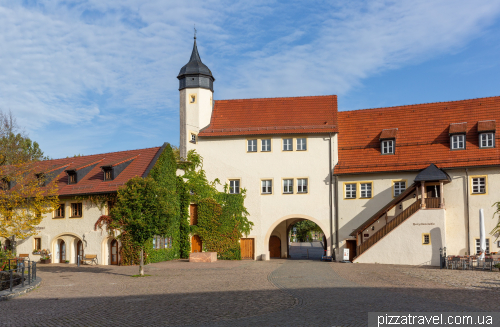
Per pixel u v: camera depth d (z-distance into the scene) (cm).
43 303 1784
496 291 1953
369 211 3962
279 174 4219
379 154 4050
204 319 1423
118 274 2966
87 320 1453
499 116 3853
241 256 4206
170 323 1381
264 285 2206
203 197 4275
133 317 1482
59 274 3025
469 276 2581
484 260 2989
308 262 3828
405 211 3638
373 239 3697
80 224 4003
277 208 4191
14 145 4225
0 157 4059
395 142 4034
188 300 1788
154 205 3012
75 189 4081
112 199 3831
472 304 1617
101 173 4141
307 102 4519
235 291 2016
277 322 1353
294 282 2314
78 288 2247
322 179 4138
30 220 3812
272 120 4400
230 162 4309
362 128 4275
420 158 3888
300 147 4219
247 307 1605
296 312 1495
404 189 3884
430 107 4169
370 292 1923
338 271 2911
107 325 1379
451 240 3681
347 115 4409
